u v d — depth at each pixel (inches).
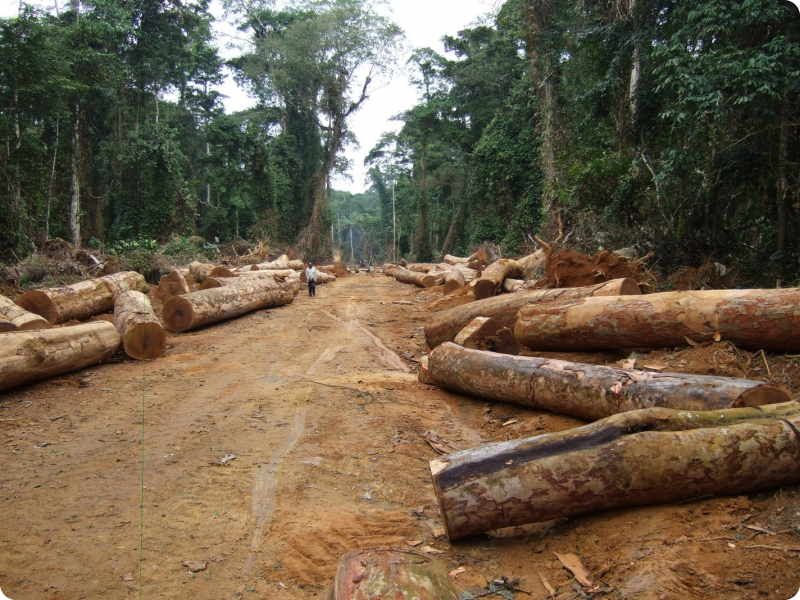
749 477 161.0
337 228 4020.7
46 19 1032.2
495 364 284.4
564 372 250.5
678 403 204.1
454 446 247.0
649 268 520.1
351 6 1934.1
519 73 1724.9
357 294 840.9
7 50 816.3
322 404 297.7
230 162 1839.3
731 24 418.9
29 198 904.9
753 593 124.4
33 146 903.7
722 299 278.8
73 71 1108.5
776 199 444.8
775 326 259.9
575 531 167.2
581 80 911.7
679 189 515.8
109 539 166.6
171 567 154.7
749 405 189.8
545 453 169.6
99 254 871.7
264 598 143.4
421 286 932.0
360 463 226.1
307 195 2042.3
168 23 1556.3
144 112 1571.1
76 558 156.6
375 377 356.8
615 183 624.7
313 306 687.7
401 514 188.1
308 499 195.3
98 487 198.5
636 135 599.8
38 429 253.4
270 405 296.5
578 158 740.7
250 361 398.3
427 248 2081.7
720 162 464.8
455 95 1929.1
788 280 418.0
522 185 1286.9
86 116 1301.7
